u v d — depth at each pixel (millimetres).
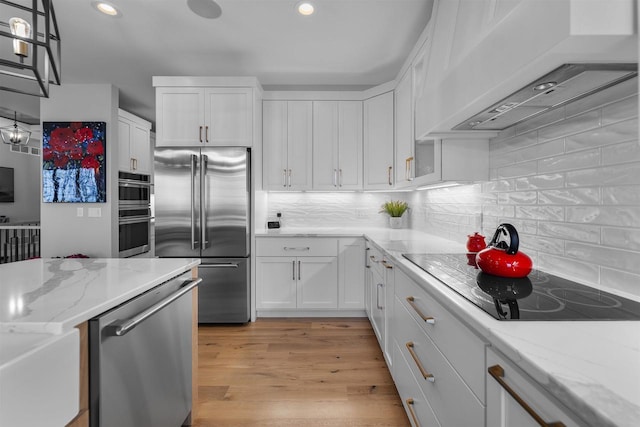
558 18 725
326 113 3338
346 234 3115
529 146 1486
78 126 3531
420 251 1913
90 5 2201
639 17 673
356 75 3328
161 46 2752
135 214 4293
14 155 6363
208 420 1664
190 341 1562
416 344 1404
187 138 2996
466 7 1298
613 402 456
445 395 1064
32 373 663
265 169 3350
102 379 917
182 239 2973
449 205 2486
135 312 1083
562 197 1289
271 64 3080
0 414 597
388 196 3715
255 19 2357
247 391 1920
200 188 2961
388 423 1643
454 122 1476
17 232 5023
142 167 4555
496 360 740
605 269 1095
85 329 892
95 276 1229
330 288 3127
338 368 2188
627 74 919
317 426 1622
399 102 2871
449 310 1040
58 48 1179
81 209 3609
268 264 3123
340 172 3330
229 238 3002
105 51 2838
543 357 593
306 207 3697
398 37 2596
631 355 600
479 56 1088
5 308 844
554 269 1340
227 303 3006
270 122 3338
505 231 1250
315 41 2662
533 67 854
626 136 1014
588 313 832
